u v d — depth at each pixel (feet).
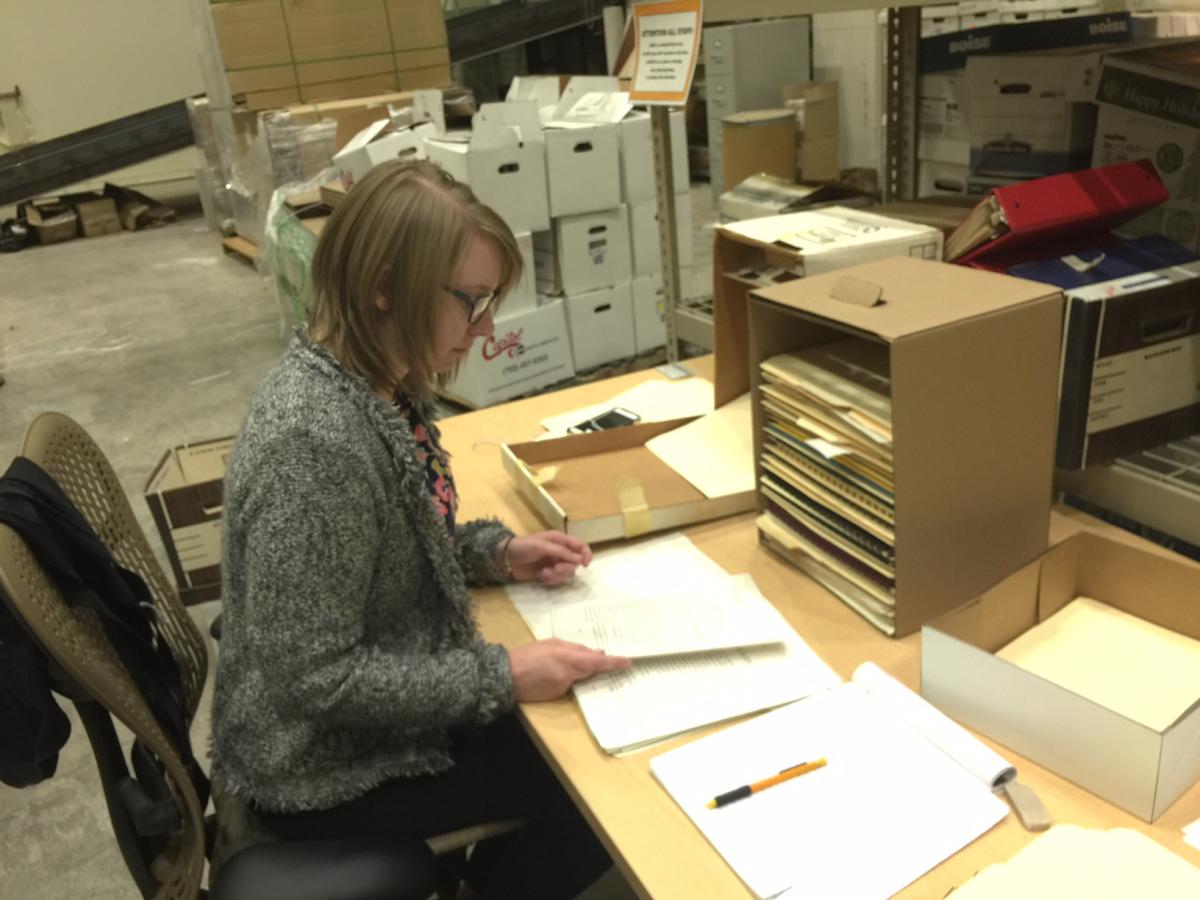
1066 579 3.61
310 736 3.49
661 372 6.19
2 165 23.72
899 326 3.23
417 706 3.34
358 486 3.22
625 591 4.03
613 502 4.54
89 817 6.69
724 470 4.74
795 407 3.86
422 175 3.34
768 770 2.97
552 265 11.71
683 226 11.98
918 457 3.33
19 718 3.17
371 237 3.22
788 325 4.12
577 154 11.05
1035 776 2.89
